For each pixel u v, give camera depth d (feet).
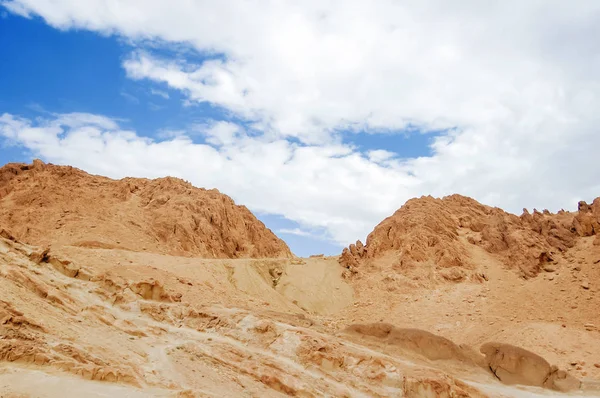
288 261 214.28
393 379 101.86
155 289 124.88
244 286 177.27
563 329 138.82
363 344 127.03
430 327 152.25
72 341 84.38
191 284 148.05
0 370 68.49
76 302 104.42
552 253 181.78
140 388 77.46
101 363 80.74
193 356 100.12
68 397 66.80
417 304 167.84
